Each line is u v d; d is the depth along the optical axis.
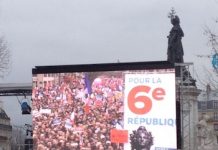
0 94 55.62
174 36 67.50
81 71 42.91
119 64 42.09
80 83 42.91
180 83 46.34
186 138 54.72
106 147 42.03
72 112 43.03
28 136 57.00
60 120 43.31
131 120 41.56
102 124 42.22
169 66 40.94
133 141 41.47
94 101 42.50
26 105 54.12
